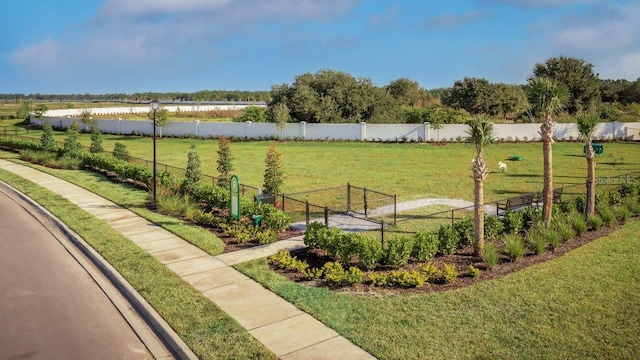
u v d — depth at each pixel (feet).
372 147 128.36
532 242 41.86
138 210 58.70
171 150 125.90
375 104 163.22
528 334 26.91
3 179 80.18
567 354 24.76
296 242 45.78
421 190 72.38
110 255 41.78
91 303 33.35
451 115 142.31
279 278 36.40
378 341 26.32
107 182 78.59
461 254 42.01
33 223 55.21
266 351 25.40
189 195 62.85
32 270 39.81
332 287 34.63
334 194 69.62
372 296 32.78
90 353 26.66
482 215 40.63
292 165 98.48
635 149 119.24
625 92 247.09
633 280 34.96
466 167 95.09
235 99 497.46
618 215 53.62
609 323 28.17
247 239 46.01
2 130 176.86
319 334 27.45
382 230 40.09
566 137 135.54
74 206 61.00
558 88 45.32
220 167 67.15
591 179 51.78
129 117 226.38
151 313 30.50
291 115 161.27
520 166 95.91
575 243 44.75
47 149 104.06
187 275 37.29
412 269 38.06
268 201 55.31
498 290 33.32
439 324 28.27
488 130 39.99
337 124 140.36
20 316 31.19
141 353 26.76
